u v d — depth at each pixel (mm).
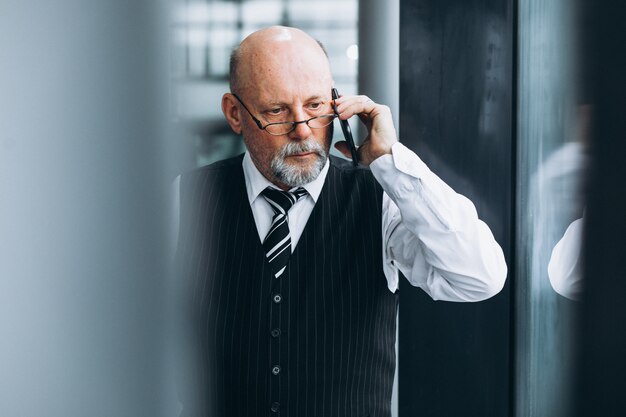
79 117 261
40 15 250
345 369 1366
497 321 1457
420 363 1700
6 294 251
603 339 646
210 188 1426
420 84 1628
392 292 1448
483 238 1253
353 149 1274
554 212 1228
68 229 263
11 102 248
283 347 1345
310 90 1261
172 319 311
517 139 1415
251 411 1354
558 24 1185
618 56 548
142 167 286
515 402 1420
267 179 1375
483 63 1492
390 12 1835
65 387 263
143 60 279
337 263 1370
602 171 554
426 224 1224
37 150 253
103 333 275
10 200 250
